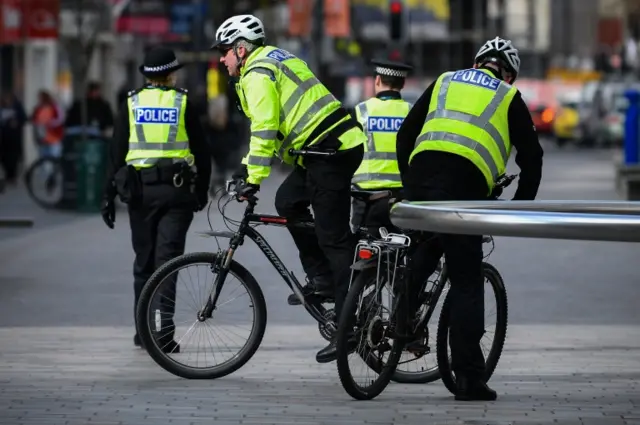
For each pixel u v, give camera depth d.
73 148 72.94
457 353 24.98
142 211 30.98
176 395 25.48
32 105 120.38
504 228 18.61
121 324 34.97
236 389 26.19
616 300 39.66
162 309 27.00
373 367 25.23
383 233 25.80
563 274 45.91
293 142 26.70
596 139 170.25
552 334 33.34
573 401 25.03
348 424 22.95
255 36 27.09
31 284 42.84
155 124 30.91
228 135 86.88
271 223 27.23
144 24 106.19
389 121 32.94
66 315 36.44
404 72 33.22
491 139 24.72
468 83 25.05
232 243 27.27
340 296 26.41
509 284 43.25
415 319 25.88
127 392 25.75
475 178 24.66
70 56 128.75
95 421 23.09
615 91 173.12
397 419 23.39
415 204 19.77
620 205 19.73
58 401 24.84
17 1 90.75
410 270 25.58
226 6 110.62
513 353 30.47
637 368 28.56
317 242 27.42
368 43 179.00
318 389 26.28
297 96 26.66
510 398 25.34
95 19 98.81
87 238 57.56
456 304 24.88
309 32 128.38
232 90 27.59
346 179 26.72
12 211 72.50
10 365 28.70
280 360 29.58
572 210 19.66
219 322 27.30
